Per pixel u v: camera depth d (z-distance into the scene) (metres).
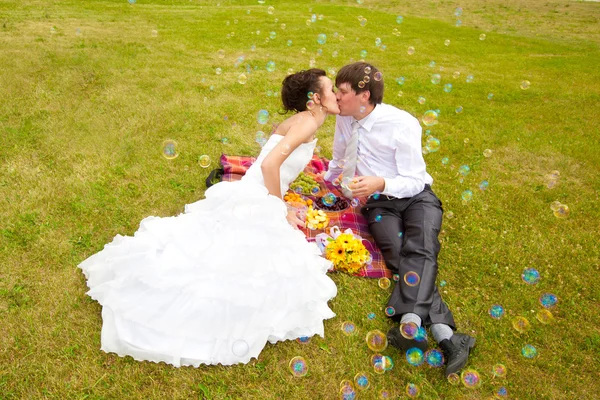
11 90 4.13
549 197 3.25
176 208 2.80
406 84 5.81
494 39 10.48
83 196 2.80
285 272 1.92
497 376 1.88
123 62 5.31
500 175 3.54
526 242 2.73
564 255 2.63
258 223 2.02
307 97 2.33
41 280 2.18
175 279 1.85
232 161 3.22
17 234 2.44
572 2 17.47
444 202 3.09
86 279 2.20
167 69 5.25
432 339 2.02
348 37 8.71
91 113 3.87
